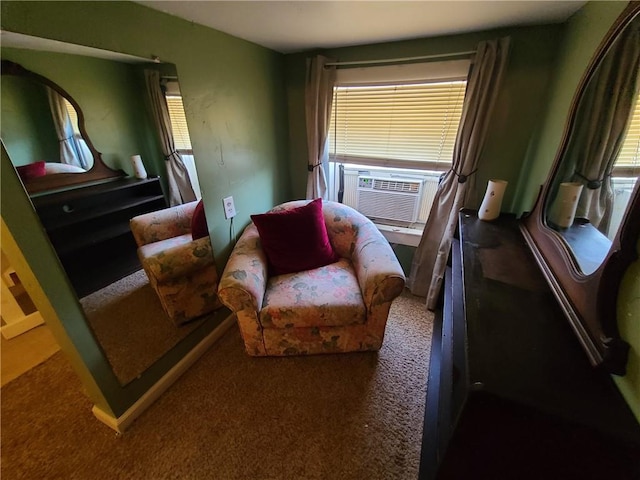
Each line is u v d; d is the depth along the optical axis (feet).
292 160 7.98
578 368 2.28
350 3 3.78
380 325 5.09
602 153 2.78
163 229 4.66
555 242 3.42
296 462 3.83
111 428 4.23
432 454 3.58
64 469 3.76
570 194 3.34
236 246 5.62
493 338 2.57
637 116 2.26
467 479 2.59
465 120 5.47
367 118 6.72
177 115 4.49
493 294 3.16
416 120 6.32
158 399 4.68
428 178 6.92
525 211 5.26
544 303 3.03
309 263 5.81
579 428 1.95
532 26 4.82
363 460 3.85
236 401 4.64
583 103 3.30
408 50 5.72
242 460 3.85
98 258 3.73
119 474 3.71
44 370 5.26
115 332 4.05
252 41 5.66
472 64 5.24
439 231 6.59
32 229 2.98
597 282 2.31
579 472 2.14
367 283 4.80
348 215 6.44
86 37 3.16
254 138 6.33
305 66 6.77
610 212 2.52
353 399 4.67
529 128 5.44
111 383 4.01
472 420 2.27
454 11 4.13
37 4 2.72
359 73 6.21
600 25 3.44
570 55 4.25
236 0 3.59
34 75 2.86
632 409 1.98
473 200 6.02
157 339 4.76
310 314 4.79
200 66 4.69
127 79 3.73
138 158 4.09
